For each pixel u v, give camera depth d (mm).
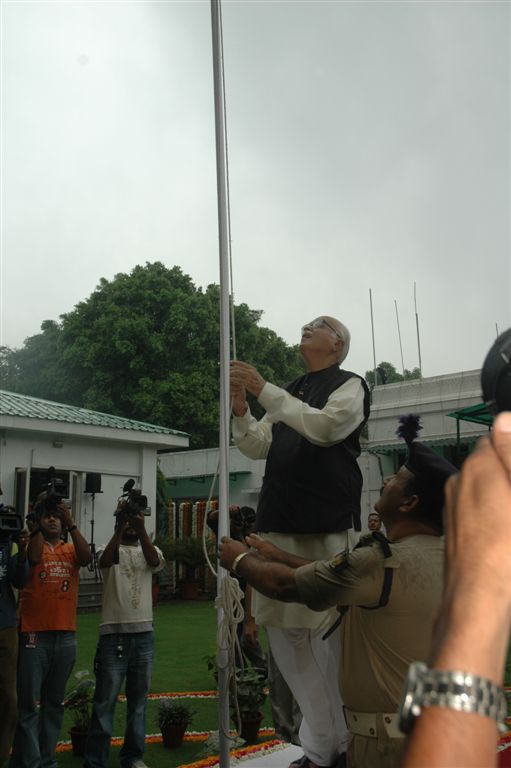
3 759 5152
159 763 5957
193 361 28031
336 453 3635
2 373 34156
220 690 3518
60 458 16125
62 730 6918
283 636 3699
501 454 961
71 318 29484
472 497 948
